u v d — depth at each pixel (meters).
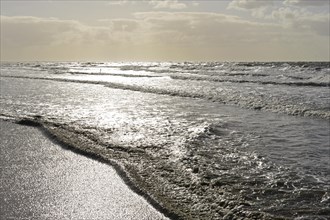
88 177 8.54
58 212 6.70
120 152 10.41
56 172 8.94
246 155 9.94
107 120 15.74
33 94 27.25
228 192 7.26
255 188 7.46
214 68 72.69
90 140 11.89
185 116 16.70
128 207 6.84
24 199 7.33
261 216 6.14
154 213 6.55
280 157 9.77
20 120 15.46
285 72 50.22
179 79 42.03
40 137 12.62
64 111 18.62
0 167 9.41
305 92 24.88
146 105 20.80
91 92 28.56
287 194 7.12
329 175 8.24
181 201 6.91
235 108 19.22
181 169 8.73
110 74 55.72
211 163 9.20
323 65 66.81
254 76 44.16
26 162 9.79
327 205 6.55
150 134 12.70
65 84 36.62
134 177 8.34
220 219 6.12
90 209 6.80
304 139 11.92
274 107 18.75
